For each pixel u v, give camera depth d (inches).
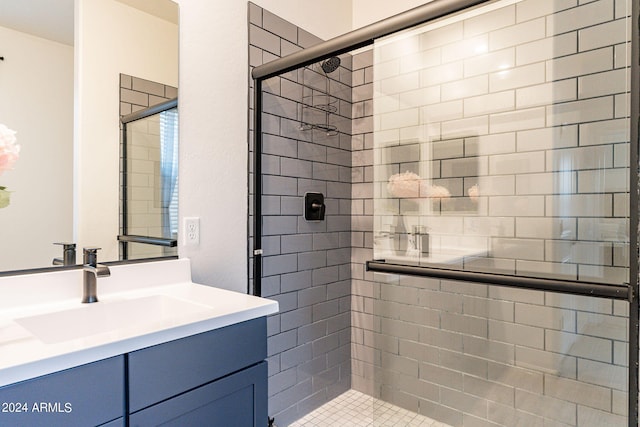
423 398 76.2
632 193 49.1
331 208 88.0
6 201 42.9
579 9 59.1
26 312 40.3
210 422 37.2
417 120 75.1
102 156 50.6
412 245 75.9
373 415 81.1
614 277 54.6
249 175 69.1
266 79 71.0
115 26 52.0
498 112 66.5
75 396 28.2
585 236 57.4
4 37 43.1
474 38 68.9
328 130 86.4
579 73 58.9
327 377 86.7
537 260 62.0
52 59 46.7
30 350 28.2
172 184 57.5
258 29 70.9
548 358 62.0
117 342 30.3
